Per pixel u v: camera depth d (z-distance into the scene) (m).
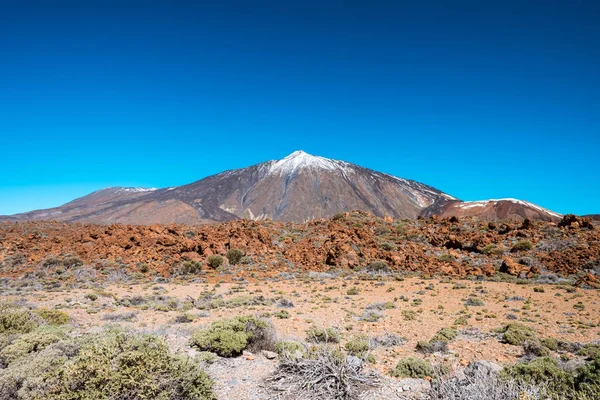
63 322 13.22
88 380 4.99
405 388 6.83
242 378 7.26
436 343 11.35
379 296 22.95
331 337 12.02
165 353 5.73
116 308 18.47
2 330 9.85
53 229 52.41
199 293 24.61
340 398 6.26
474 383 5.60
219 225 51.44
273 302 20.72
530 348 10.89
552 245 36.97
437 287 26.14
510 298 21.12
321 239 43.66
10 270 31.98
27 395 5.15
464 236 43.22
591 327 14.53
